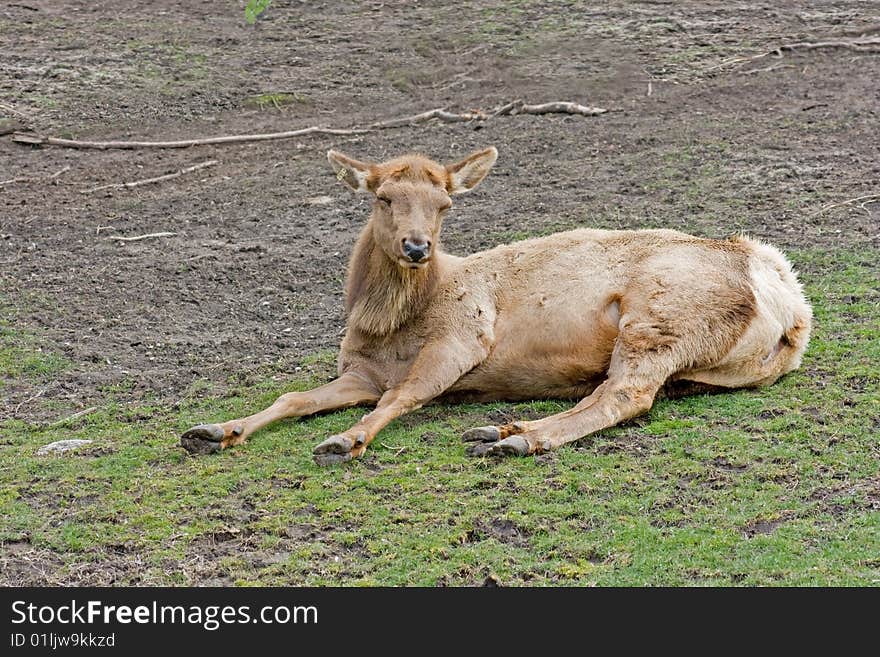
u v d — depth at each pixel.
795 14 21.45
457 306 8.73
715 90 17.98
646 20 21.67
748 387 8.76
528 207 13.77
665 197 13.70
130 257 12.93
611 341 8.65
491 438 7.89
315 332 10.77
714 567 6.33
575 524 6.82
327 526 6.95
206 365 10.03
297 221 14.01
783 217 12.73
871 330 9.70
